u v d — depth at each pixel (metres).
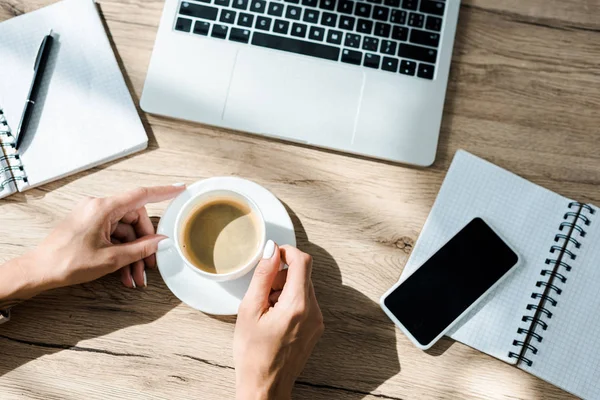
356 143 0.85
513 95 0.88
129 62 0.88
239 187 0.81
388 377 0.82
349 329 0.83
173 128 0.87
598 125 0.87
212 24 0.86
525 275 0.83
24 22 0.87
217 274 0.72
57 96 0.85
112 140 0.85
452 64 0.88
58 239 0.76
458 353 0.82
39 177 0.84
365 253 0.85
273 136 0.85
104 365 0.81
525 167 0.87
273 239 0.79
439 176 0.86
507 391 0.81
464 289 0.82
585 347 0.81
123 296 0.83
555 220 0.85
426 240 0.84
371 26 0.86
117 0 0.89
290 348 0.73
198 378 0.81
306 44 0.86
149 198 0.79
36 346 0.81
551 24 0.89
